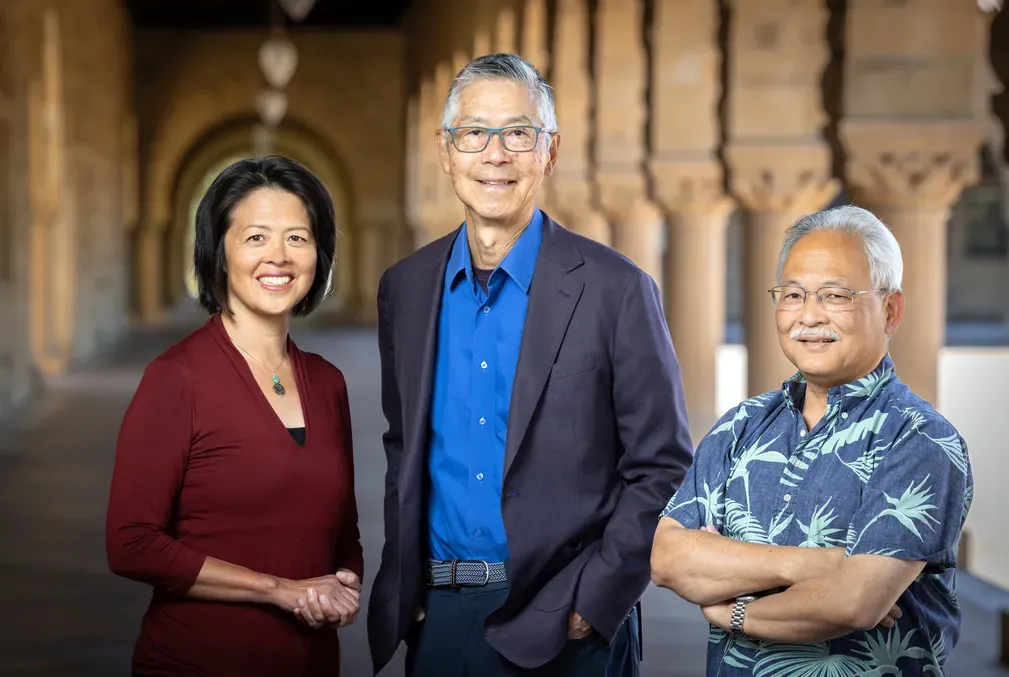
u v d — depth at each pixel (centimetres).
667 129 1021
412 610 299
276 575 273
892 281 241
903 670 229
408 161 3312
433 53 2638
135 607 615
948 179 694
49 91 1689
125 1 3097
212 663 268
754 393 911
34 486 941
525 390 290
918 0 680
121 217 2780
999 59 556
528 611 289
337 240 290
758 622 232
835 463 235
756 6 834
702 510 252
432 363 301
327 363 298
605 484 296
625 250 1189
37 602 623
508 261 296
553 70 1298
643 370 292
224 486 270
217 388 272
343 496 284
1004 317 3206
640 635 319
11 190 1350
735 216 3241
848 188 716
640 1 1142
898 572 222
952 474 227
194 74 3462
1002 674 501
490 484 294
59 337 1917
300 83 3484
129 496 263
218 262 279
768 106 842
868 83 687
